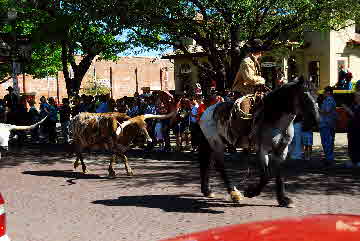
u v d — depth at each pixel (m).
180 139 14.32
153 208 7.01
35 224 6.26
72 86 20.53
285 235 1.33
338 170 10.00
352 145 10.28
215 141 7.26
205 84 21.42
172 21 15.25
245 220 6.18
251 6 14.03
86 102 17.47
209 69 17.31
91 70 44.06
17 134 17.03
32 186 9.15
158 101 14.36
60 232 5.85
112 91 45.28
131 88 46.69
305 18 15.84
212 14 15.48
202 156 7.64
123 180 9.61
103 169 11.23
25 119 17.84
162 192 8.26
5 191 8.71
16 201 7.78
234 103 6.80
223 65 16.66
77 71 20.52
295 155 11.42
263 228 1.45
